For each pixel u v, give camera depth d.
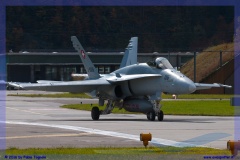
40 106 179.88
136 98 128.00
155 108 123.12
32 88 124.19
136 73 126.94
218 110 157.38
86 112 153.38
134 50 148.62
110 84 127.19
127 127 106.44
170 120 124.62
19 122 118.31
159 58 125.06
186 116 138.88
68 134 94.25
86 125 110.69
